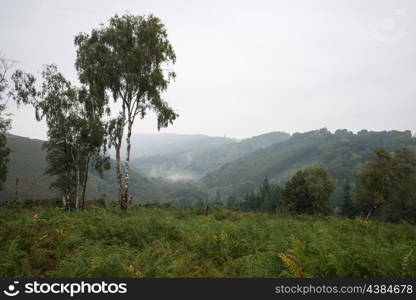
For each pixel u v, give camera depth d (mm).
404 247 6672
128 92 23078
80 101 23797
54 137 24828
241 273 6820
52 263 7090
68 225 11039
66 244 8406
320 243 7180
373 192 35438
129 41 22688
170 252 8406
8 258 6469
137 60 21734
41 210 16031
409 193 34562
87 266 6352
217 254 8680
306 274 5812
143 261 7484
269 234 11070
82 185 28719
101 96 23172
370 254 6078
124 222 11633
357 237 9719
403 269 5672
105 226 10930
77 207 23656
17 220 11188
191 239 9938
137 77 21297
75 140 24531
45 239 8719
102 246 8617
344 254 6176
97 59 22688
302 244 7762
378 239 10625
